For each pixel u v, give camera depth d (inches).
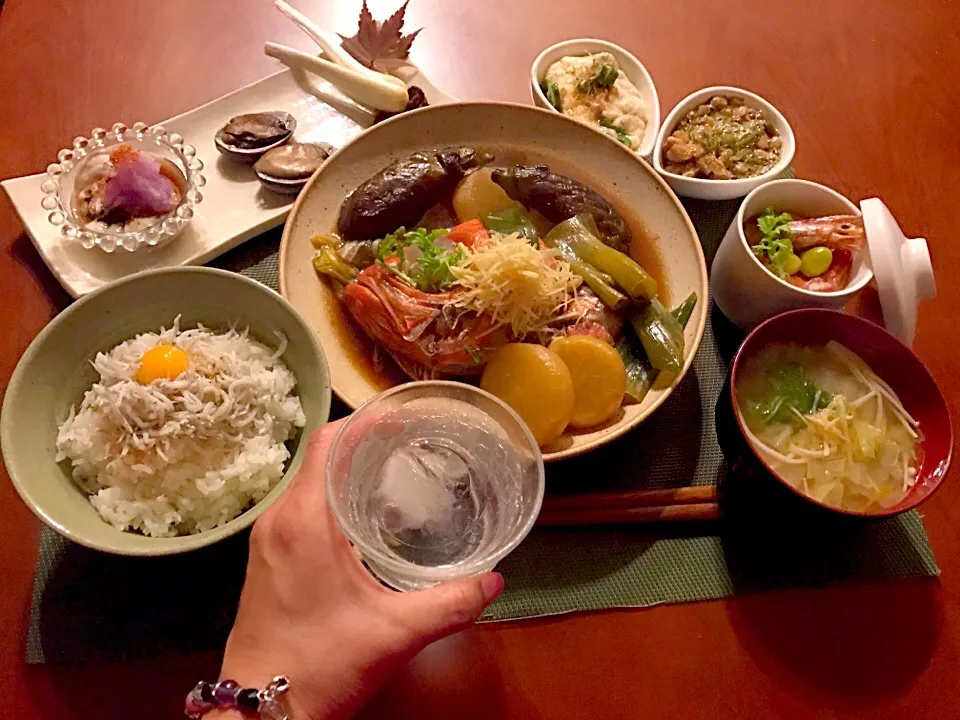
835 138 21.9
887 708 14.5
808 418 15.4
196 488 14.6
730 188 19.4
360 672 11.5
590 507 15.8
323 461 12.7
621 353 17.3
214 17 22.3
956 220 20.7
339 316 17.6
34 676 13.6
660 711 14.2
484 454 12.7
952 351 18.6
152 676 13.8
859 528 16.1
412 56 22.2
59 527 12.7
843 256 18.0
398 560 11.6
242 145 19.3
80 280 17.3
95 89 20.7
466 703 13.9
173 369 14.8
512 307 16.9
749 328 18.1
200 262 18.2
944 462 14.7
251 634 12.0
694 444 17.0
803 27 24.1
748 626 15.1
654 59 22.9
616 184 18.9
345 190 18.3
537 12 23.4
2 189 18.2
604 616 15.0
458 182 18.8
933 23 24.5
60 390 14.7
